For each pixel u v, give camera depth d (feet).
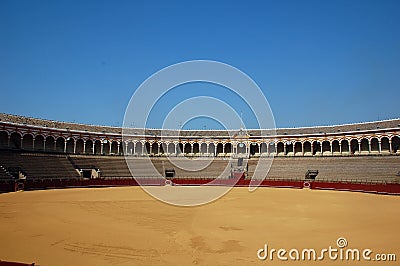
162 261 46.44
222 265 44.93
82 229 67.31
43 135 213.46
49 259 47.29
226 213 89.61
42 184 169.99
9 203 109.60
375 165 195.93
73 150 243.19
